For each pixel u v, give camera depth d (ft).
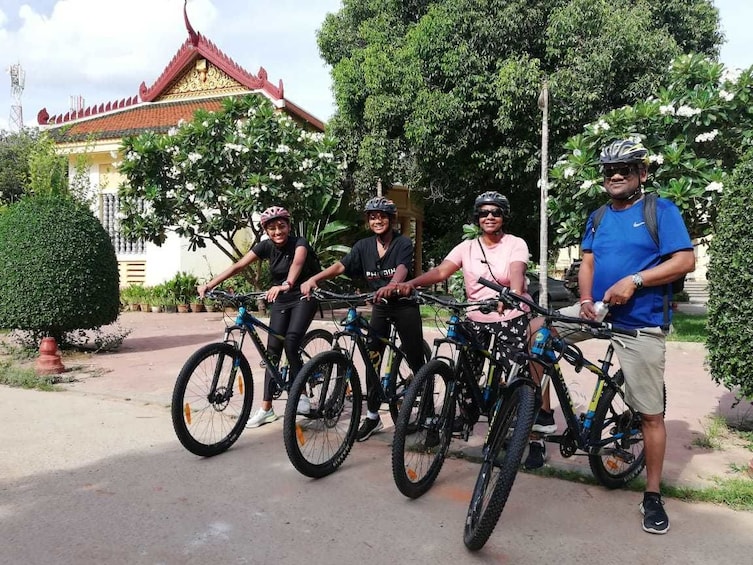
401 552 9.64
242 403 14.99
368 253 14.70
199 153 36.35
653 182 28.63
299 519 10.82
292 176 37.91
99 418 17.19
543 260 39.45
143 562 9.32
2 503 11.46
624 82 42.83
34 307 25.32
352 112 51.72
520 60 42.65
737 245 14.28
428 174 50.21
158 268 51.42
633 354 10.87
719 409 18.04
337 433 13.56
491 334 12.60
